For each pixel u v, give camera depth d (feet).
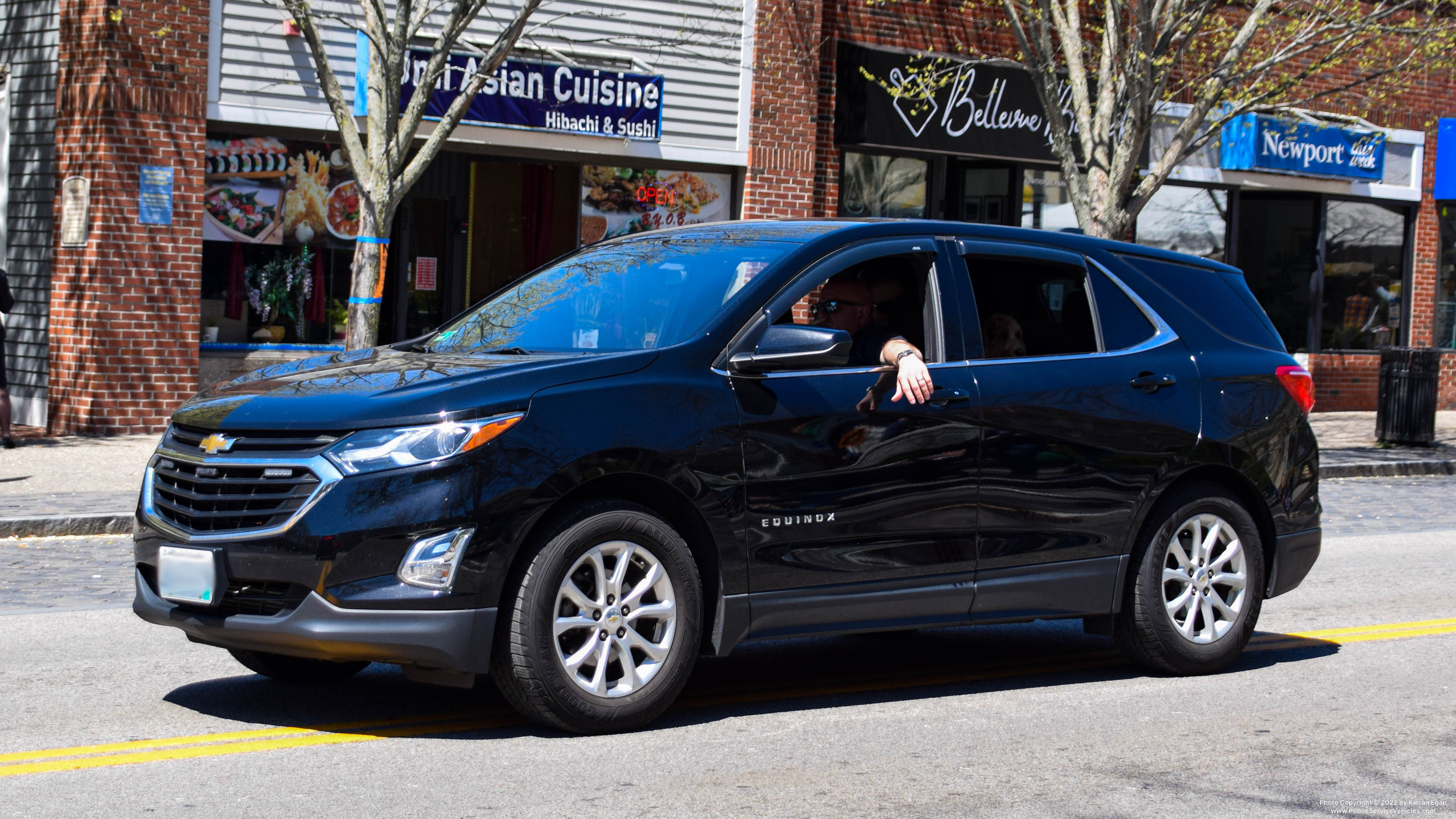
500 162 56.65
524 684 17.15
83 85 49.88
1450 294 81.35
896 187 65.31
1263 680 22.33
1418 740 18.83
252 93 51.39
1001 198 67.62
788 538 18.63
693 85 58.90
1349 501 47.03
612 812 15.11
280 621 16.48
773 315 18.98
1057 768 17.17
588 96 56.08
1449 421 74.28
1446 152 78.43
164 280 50.49
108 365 49.96
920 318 20.45
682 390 18.01
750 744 17.95
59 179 50.75
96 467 43.19
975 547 20.11
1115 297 22.15
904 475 19.44
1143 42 49.98
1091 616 21.75
